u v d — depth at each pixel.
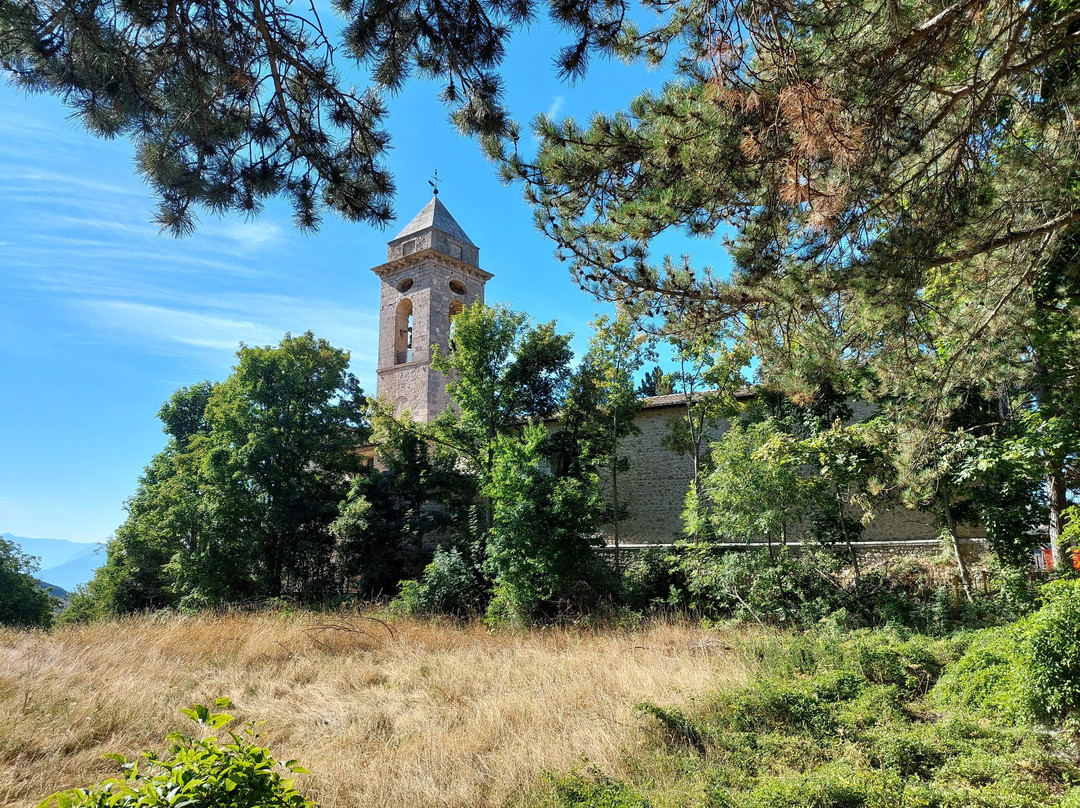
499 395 26.34
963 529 18.06
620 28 5.46
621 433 24.08
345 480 33.25
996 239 6.48
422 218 38.00
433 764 6.68
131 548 34.47
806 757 6.52
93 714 8.09
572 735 7.37
